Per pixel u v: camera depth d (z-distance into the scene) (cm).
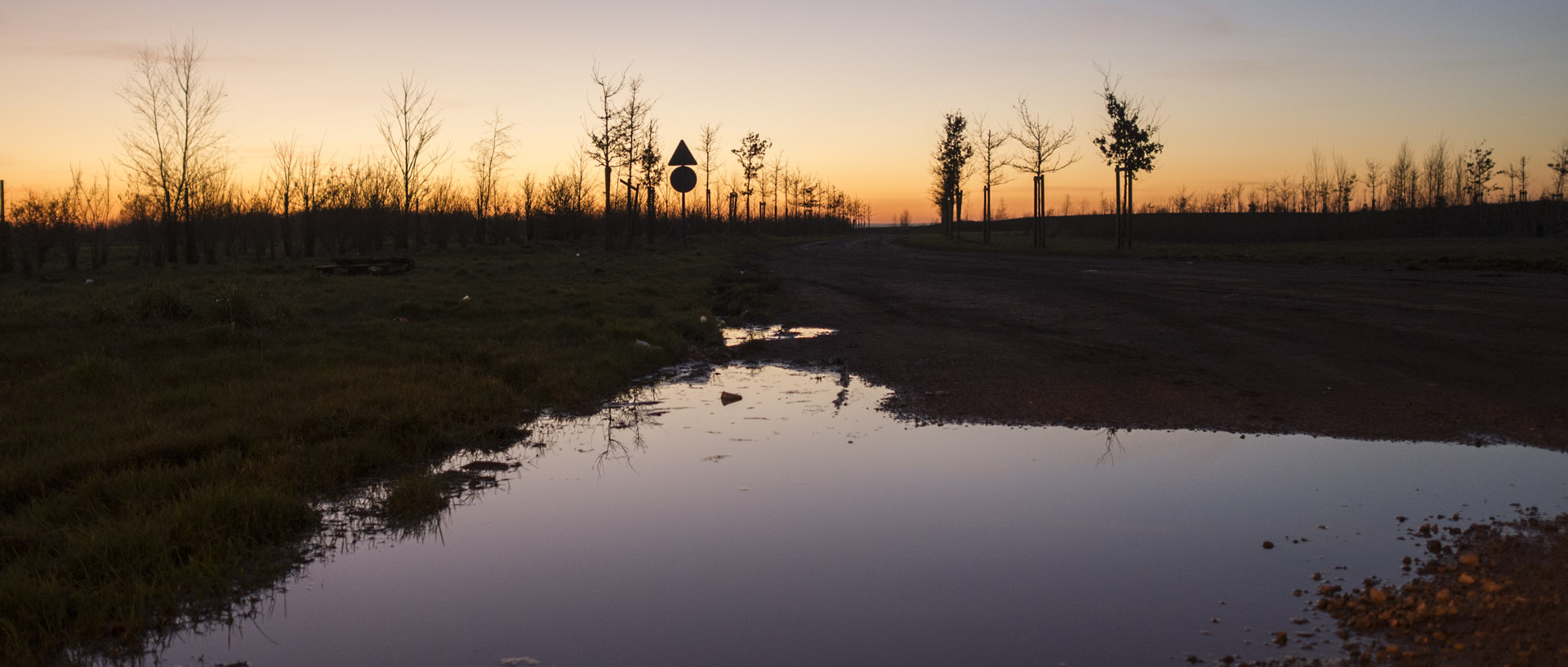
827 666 317
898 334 1323
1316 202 7288
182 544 434
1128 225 4250
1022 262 3262
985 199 5772
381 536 472
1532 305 1311
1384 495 495
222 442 630
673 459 625
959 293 1973
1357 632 326
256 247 4169
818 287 2247
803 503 515
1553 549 389
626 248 4638
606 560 429
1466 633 313
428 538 467
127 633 352
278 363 1002
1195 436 652
